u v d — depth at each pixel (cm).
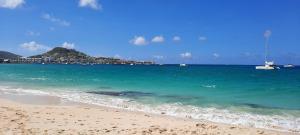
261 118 1773
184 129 1356
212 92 3319
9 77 6162
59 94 2972
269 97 2870
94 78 6169
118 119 1605
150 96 2867
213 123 1599
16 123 1393
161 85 4328
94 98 2678
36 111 1770
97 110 1912
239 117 1805
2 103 2148
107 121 1536
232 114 1897
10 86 3897
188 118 1750
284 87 4197
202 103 2381
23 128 1300
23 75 7162
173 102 2431
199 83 4844
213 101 2511
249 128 1456
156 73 9225
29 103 2330
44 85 4116
